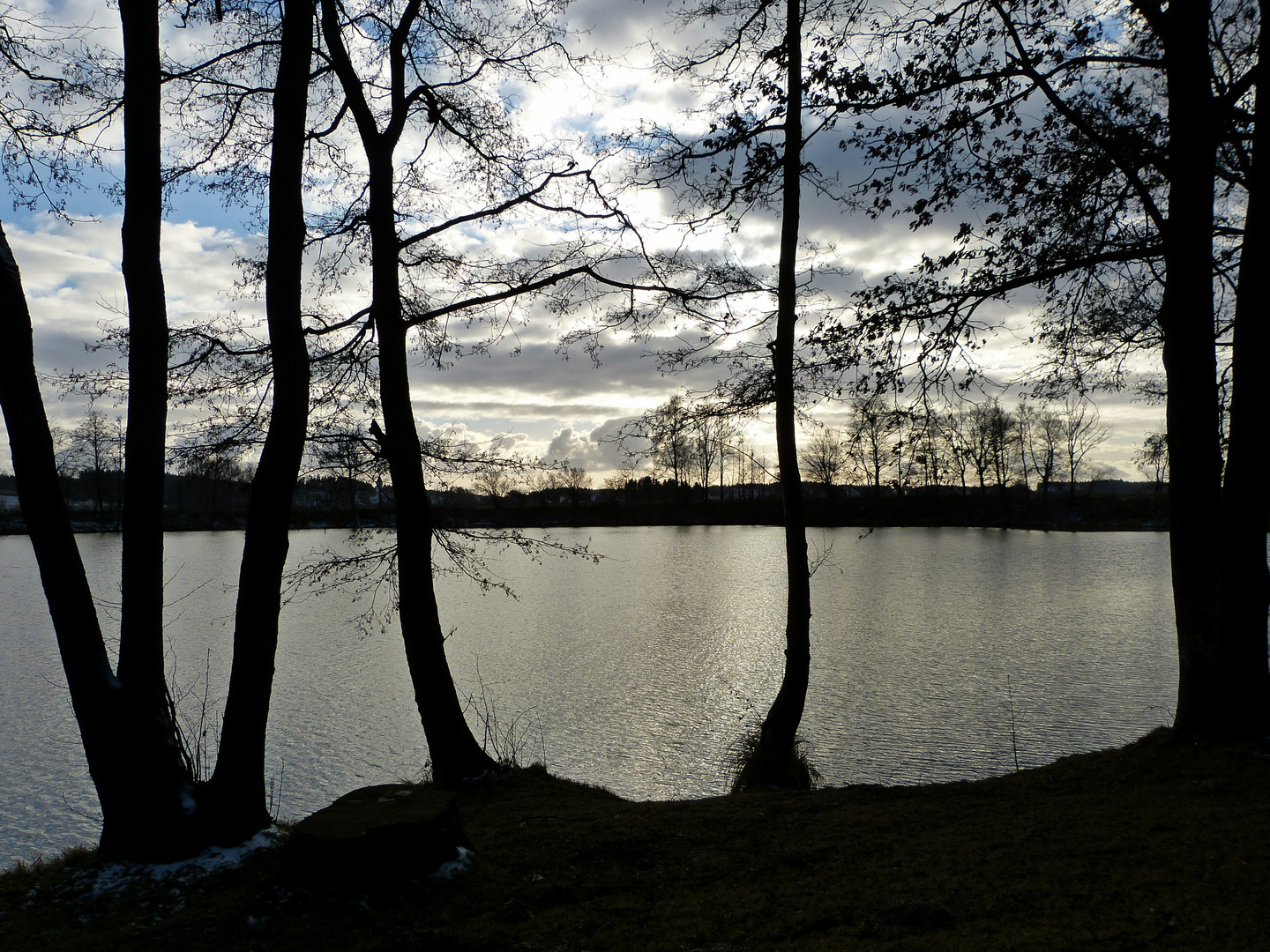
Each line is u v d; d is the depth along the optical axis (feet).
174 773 19.24
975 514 272.31
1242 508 27.84
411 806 18.67
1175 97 28.76
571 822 23.58
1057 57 31.14
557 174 34.19
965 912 16.24
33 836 43.55
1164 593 121.19
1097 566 158.71
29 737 59.47
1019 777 27.78
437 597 131.54
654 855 20.20
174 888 17.62
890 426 34.17
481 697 67.56
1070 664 76.33
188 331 29.81
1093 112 33.01
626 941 15.34
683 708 63.98
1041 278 32.19
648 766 52.16
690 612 111.24
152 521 19.58
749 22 33.35
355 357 32.81
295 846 17.21
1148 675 71.67
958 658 79.41
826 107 32.12
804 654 33.58
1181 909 15.85
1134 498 284.41
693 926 16.02
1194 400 28.99
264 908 16.47
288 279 21.16
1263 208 27.58
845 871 18.90
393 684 71.87
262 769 20.25
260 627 20.17
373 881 16.97
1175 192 29.04
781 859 19.79
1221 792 23.50
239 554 181.88
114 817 18.80
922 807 24.52
